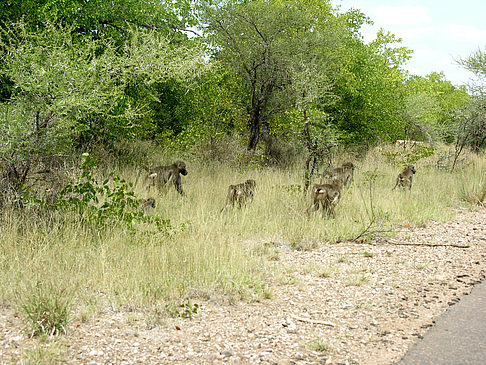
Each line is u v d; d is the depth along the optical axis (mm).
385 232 9516
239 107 18453
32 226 7762
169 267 6676
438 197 13812
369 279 6707
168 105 19047
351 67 21875
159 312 5219
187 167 16125
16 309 5148
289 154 19188
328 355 4355
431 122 25844
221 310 5438
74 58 9219
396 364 4184
